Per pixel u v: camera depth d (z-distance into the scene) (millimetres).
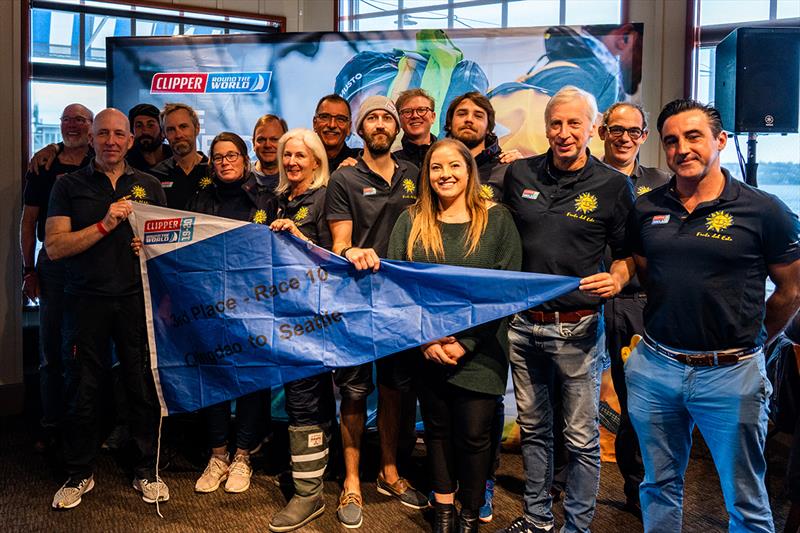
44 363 3404
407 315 2336
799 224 1828
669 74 3992
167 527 2578
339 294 2432
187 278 2564
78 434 2775
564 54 3428
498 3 4398
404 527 2600
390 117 2645
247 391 2527
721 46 3438
